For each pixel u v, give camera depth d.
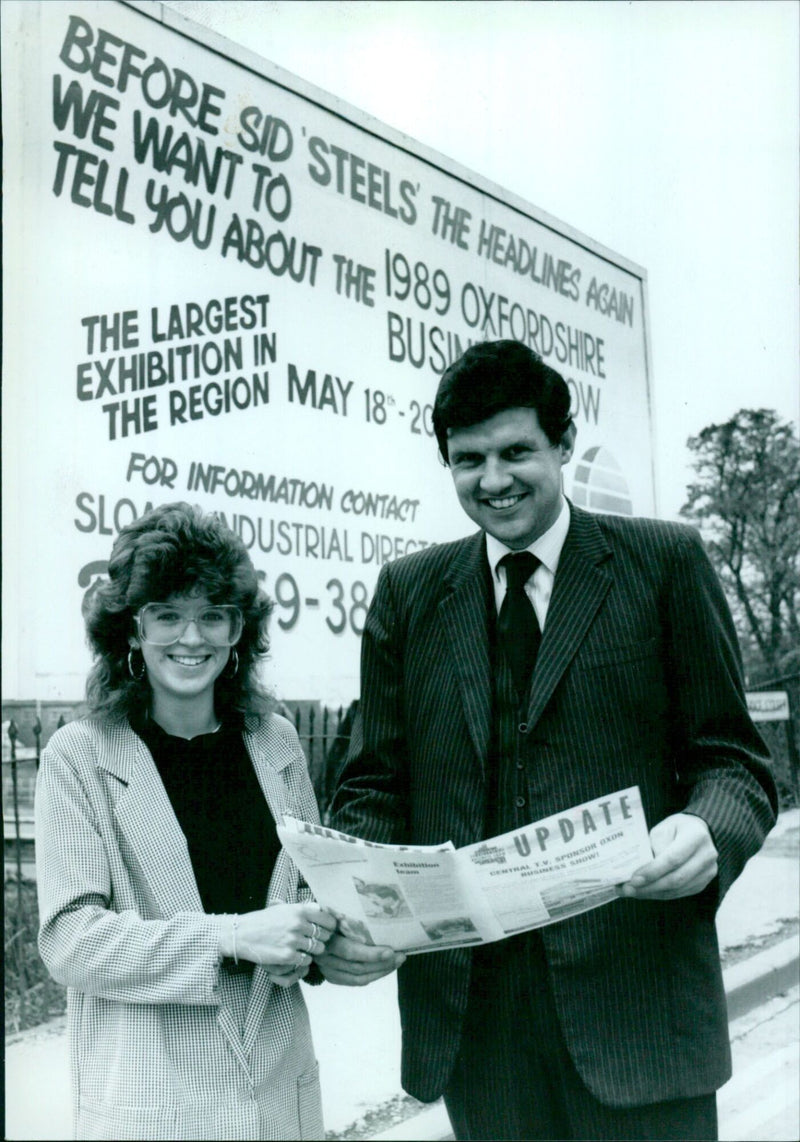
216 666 1.78
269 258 3.30
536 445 1.79
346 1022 3.50
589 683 1.80
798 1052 3.80
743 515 5.41
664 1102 1.80
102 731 1.77
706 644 1.83
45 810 1.70
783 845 5.94
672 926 1.83
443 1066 1.85
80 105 2.84
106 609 1.76
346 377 3.54
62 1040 3.17
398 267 3.74
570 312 4.44
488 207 4.09
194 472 3.09
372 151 3.65
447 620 1.95
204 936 1.62
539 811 1.80
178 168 3.07
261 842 1.79
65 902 1.64
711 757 1.85
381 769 2.04
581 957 1.79
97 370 2.88
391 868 1.59
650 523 1.93
